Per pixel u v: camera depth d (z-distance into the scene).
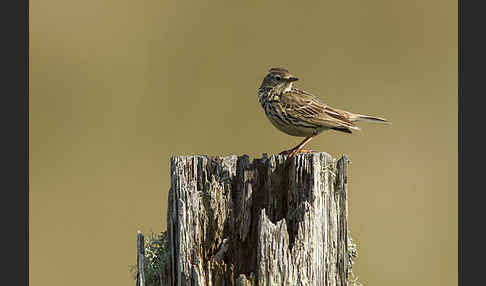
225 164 11.08
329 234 10.96
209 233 10.93
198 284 10.61
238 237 10.97
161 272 11.26
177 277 10.93
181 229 10.81
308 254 10.46
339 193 11.12
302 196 10.84
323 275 10.82
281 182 11.03
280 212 10.98
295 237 10.48
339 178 11.12
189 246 10.79
